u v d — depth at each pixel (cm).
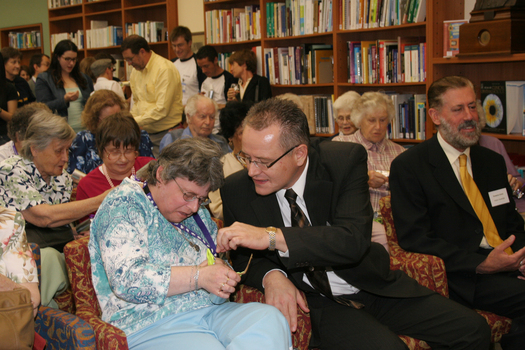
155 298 147
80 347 147
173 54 639
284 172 167
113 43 720
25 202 209
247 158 168
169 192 156
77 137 300
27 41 901
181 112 488
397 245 237
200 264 162
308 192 183
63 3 795
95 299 177
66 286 210
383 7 422
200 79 559
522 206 307
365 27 437
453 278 221
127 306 162
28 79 797
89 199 218
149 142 340
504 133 360
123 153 236
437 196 227
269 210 189
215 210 272
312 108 494
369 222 178
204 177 152
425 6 395
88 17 761
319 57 484
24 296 141
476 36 342
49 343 160
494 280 217
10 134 227
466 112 224
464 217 227
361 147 195
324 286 186
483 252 231
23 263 164
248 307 162
